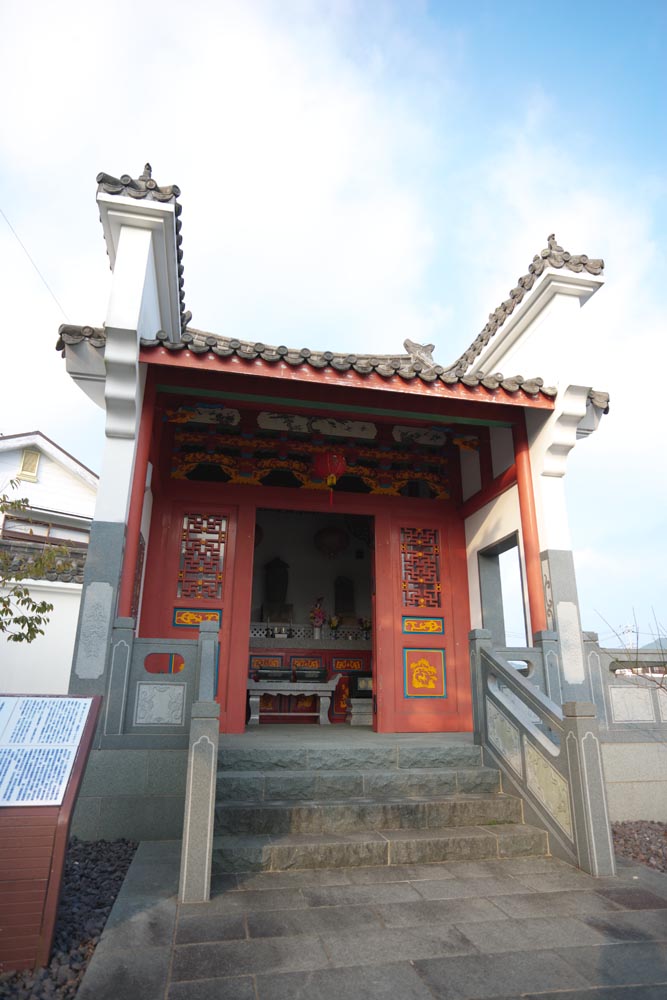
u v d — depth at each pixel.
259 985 2.75
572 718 4.54
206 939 3.16
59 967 2.86
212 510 7.86
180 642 5.24
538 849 4.63
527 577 6.76
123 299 5.64
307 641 10.83
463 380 6.27
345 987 2.75
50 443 16.41
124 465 5.71
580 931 3.33
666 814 5.84
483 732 5.75
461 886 3.96
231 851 4.16
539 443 6.82
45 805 3.08
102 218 5.93
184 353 5.75
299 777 5.06
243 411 8.14
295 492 8.20
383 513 8.44
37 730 3.43
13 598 8.33
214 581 7.59
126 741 4.92
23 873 2.94
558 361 6.67
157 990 2.68
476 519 8.28
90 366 5.93
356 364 6.01
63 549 5.90
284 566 12.10
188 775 3.81
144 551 7.29
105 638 5.16
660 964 2.99
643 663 6.22
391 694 7.70
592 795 4.35
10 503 6.07
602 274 6.83
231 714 7.12
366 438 8.52
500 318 7.73
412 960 3.00
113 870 4.14
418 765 5.58
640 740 5.98
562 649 6.16
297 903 3.64
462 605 8.24
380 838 4.47
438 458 8.83
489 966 2.95
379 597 8.06
